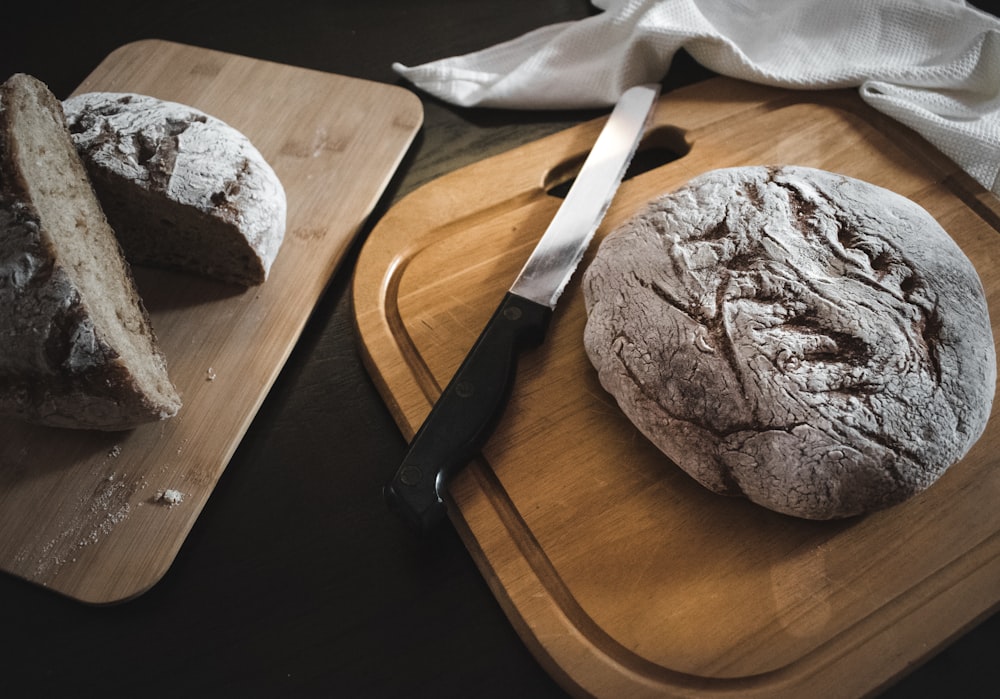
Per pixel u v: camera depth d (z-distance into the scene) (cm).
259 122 64
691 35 64
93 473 49
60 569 47
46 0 74
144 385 49
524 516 48
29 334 46
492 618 47
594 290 52
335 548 49
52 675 45
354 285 56
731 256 49
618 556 47
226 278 57
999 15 71
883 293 48
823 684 43
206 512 50
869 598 46
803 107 65
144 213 55
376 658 46
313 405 53
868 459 45
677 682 44
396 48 71
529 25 73
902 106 62
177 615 47
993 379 48
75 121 55
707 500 48
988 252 57
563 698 45
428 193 60
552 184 63
